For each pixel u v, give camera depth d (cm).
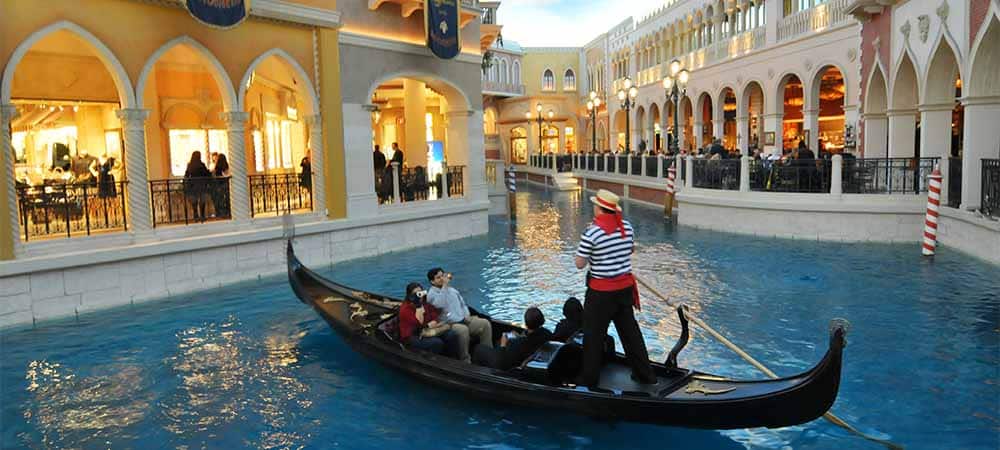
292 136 1519
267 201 1150
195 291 980
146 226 940
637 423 510
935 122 1223
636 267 1074
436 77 1378
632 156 2228
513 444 496
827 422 518
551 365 509
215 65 1005
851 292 877
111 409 575
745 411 441
